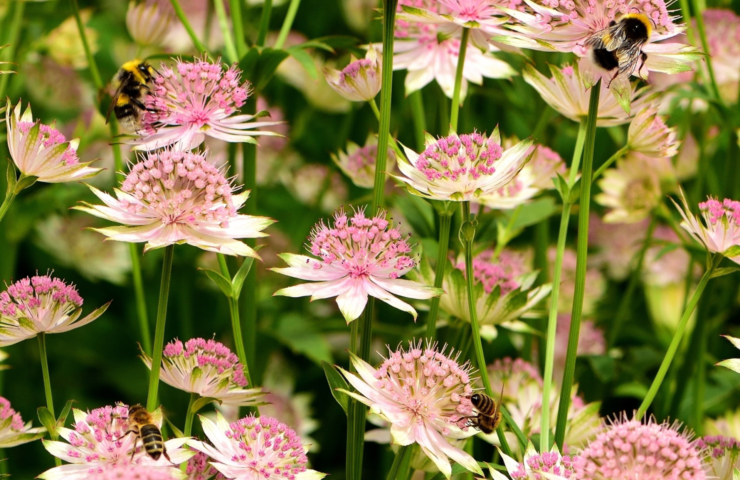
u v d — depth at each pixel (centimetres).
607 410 86
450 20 71
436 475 69
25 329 68
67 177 70
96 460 67
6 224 82
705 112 84
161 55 77
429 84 87
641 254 84
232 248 68
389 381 67
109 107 77
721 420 79
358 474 69
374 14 86
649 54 69
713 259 69
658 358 83
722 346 86
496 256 77
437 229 78
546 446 69
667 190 86
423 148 78
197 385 69
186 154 69
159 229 68
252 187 78
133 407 67
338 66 83
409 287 69
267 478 67
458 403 67
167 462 66
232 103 72
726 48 84
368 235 69
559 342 83
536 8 68
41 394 86
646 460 65
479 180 69
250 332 78
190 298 86
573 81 71
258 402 70
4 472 78
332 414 87
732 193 84
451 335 77
